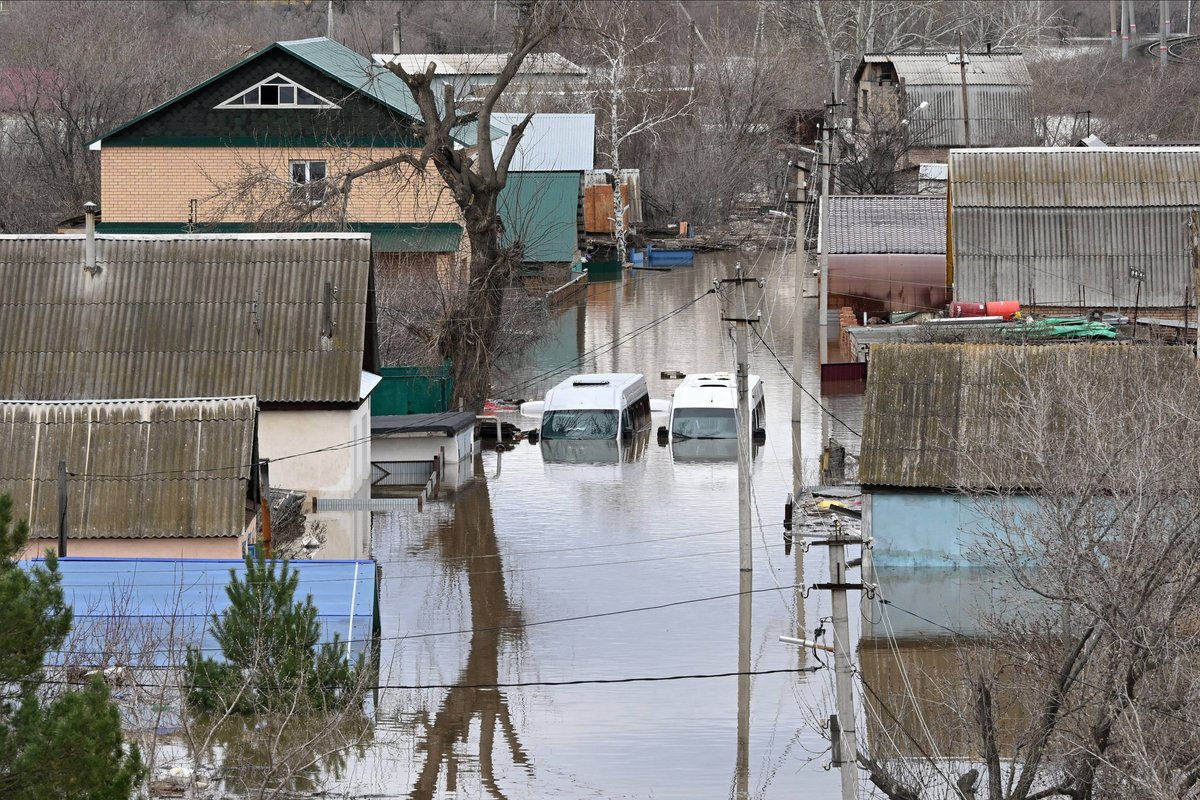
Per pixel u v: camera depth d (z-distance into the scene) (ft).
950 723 116.88
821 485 219.41
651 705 142.92
